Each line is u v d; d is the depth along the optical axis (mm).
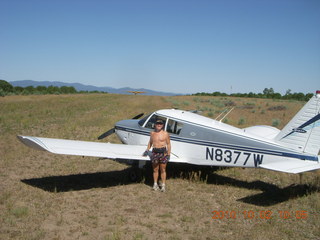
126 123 7809
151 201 5387
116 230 4164
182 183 6477
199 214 4844
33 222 4355
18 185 6008
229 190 6047
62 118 17016
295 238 4066
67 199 5363
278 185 6422
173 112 6828
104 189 5996
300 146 5391
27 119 16031
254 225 4449
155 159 5824
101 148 6152
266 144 5652
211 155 6164
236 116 20641
